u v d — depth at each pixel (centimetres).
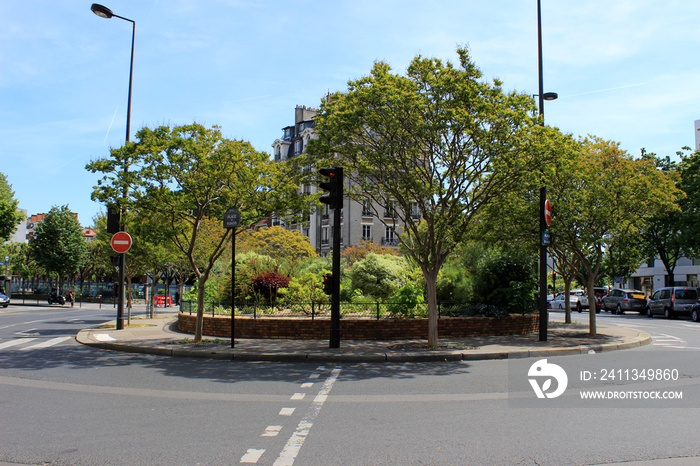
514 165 1322
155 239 1442
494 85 1323
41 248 5072
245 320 1605
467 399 791
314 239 5356
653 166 1703
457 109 1250
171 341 1493
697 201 3328
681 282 5062
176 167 1388
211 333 1673
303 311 1744
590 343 1485
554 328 2022
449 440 570
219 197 1501
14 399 783
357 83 1358
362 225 4975
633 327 2388
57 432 600
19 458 509
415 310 1702
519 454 521
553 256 2345
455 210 1371
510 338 1616
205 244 2836
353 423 645
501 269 1862
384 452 529
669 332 2102
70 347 1478
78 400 777
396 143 1313
